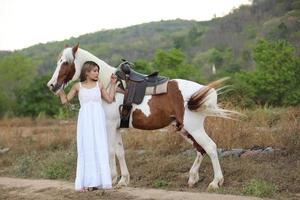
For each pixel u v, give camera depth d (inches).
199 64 2940.5
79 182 287.1
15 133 692.7
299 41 2100.1
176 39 3981.3
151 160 414.0
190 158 394.9
